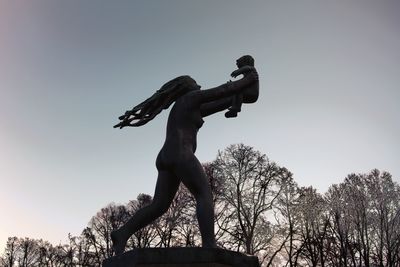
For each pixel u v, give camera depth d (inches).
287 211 1284.4
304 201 1286.9
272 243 1282.0
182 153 246.4
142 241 1282.0
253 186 1295.5
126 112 267.1
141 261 217.2
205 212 236.8
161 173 256.5
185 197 1267.2
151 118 264.1
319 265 1261.1
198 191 242.5
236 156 1316.4
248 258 232.1
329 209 1309.1
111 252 1512.1
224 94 257.1
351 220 1270.9
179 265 215.9
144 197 1565.0
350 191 1320.1
